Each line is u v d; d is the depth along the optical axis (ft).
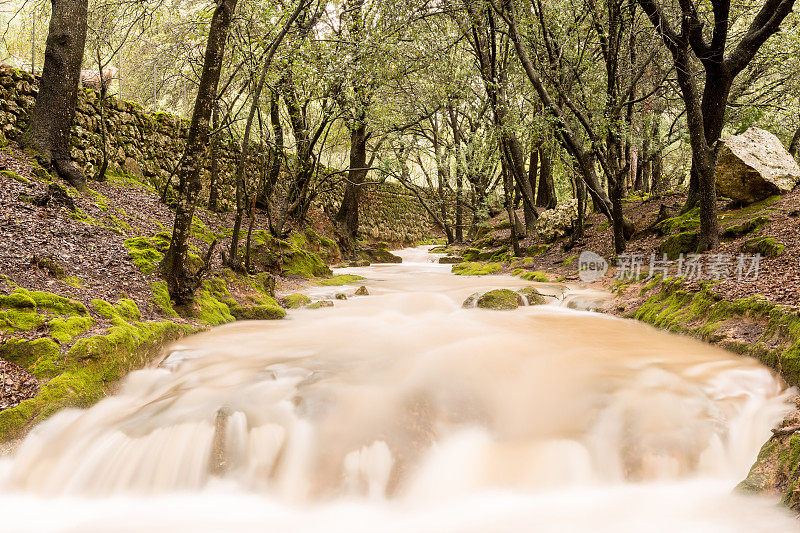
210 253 26.63
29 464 12.76
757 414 14.30
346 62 37.86
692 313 22.45
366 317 27.55
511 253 59.41
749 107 48.91
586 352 19.42
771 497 10.58
